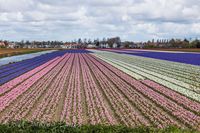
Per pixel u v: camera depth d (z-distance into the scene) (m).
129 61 79.69
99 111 24.66
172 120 22.27
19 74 49.12
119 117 23.05
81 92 33.22
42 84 38.56
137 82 40.25
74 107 25.58
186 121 21.92
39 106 25.89
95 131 13.09
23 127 13.30
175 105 26.89
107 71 54.41
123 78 44.31
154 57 96.19
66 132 13.09
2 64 67.31
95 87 36.38
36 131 12.95
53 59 87.75
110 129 13.29
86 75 48.19
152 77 45.81
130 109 25.27
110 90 34.50
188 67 61.22
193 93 32.94
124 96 31.41
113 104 27.03
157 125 20.84
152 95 31.09
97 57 99.12
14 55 107.12
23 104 26.97
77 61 79.81
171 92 33.19
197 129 20.12
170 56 99.94
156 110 25.36
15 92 32.22
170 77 46.12
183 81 41.94
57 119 22.08
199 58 87.50
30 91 33.38
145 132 13.43
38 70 55.41
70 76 47.03
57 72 52.50
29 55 109.50
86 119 22.27
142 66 64.44
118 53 129.38
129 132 13.22
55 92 32.81
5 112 24.33
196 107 26.38
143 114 24.28
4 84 38.03
